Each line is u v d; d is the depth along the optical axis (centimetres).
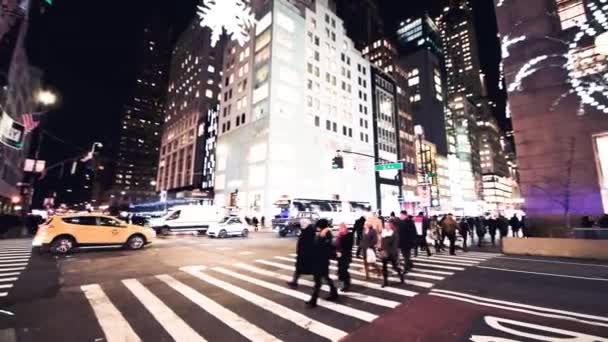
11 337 452
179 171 7875
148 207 5625
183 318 539
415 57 10050
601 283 802
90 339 448
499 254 1413
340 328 489
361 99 6159
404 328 487
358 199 5375
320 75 5259
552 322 511
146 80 14775
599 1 1883
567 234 1634
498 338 446
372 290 737
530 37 2131
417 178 7569
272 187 4106
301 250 640
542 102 2025
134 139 14062
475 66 14838
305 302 636
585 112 1856
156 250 1460
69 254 1316
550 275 909
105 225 1409
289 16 4894
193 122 7675
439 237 1516
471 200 10462
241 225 2377
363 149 5803
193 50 8531
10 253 1339
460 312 566
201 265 1075
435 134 9288
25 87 5181
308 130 4766
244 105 4934
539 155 1995
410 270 992
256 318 538
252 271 973
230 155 5050
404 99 8269
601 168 1767
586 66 1884
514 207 12206
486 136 13000
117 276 893
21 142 2152
